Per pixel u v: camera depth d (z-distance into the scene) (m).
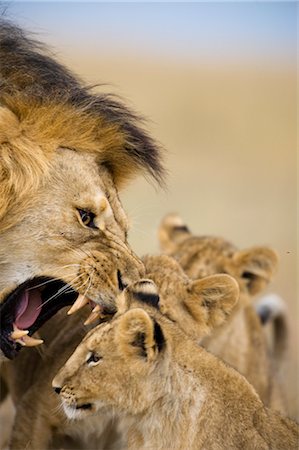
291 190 31.47
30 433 11.77
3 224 10.81
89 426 11.60
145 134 12.01
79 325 11.83
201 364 10.76
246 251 14.09
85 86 11.84
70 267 10.87
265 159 36.03
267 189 31.25
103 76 51.81
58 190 10.95
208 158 35.22
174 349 10.77
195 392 10.66
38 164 10.89
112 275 10.95
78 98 11.45
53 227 10.88
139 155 11.94
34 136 11.00
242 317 14.09
